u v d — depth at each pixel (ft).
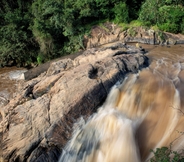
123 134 32.37
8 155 31.86
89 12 77.77
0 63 76.07
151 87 39.40
